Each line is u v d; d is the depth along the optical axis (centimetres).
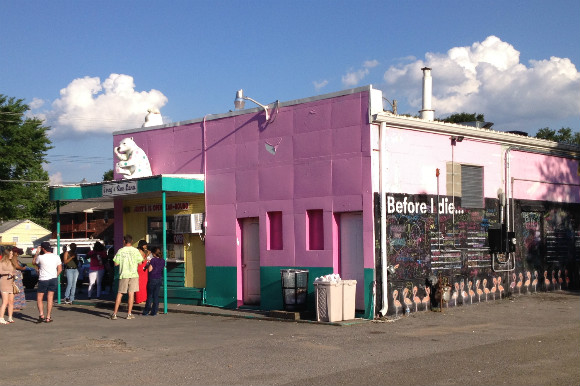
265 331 1299
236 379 866
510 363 927
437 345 1095
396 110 1719
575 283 2061
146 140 1984
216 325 1409
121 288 1553
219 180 1761
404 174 1511
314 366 939
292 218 1578
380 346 1095
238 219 1722
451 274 1622
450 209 1631
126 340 1220
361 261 1471
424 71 1862
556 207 2008
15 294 1598
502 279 1786
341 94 1491
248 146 1691
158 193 1786
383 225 1441
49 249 1537
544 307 1609
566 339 1133
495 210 1778
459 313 1513
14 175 4672
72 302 1955
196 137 1836
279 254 1602
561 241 2016
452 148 1648
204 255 1808
